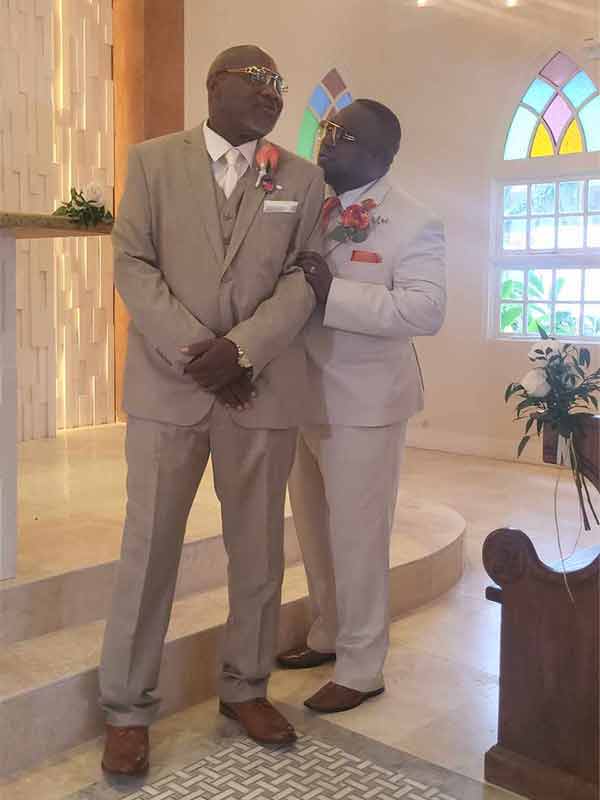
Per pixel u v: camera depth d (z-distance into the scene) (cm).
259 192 246
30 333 589
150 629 247
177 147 247
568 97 705
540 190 733
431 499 591
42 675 253
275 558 260
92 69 637
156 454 243
